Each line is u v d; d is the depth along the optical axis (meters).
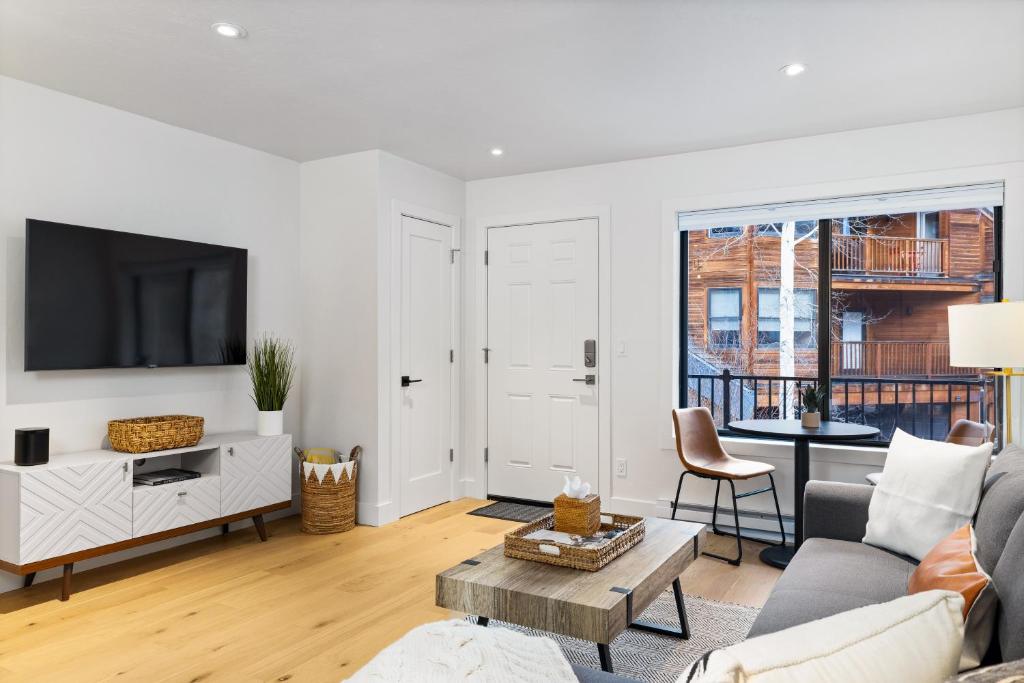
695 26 2.70
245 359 4.30
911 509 2.43
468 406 5.28
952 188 3.80
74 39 2.85
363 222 4.52
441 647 1.34
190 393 4.12
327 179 4.68
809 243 5.55
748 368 5.70
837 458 4.07
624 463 4.69
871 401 5.48
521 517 4.66
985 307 2.64
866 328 5.52
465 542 4.08
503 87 3.37
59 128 3.47
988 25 2.67
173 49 2.94
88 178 3.59
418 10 2.58
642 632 2.82
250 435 4.25
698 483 4.45
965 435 3.59
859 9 2.54
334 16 2.63
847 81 3.25
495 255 5.19
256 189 4.50
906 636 0.86
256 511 4.06
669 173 4.55
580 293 4.86
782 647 0.84
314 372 4.73
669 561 2.45
